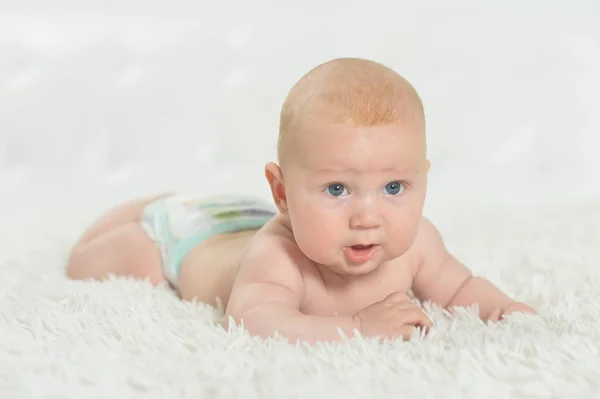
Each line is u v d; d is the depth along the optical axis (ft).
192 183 14.37
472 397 5.13
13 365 5.59
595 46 15.80
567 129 15.43
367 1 15.70
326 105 6.14
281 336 6.07
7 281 8.02
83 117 14.94
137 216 8.78
